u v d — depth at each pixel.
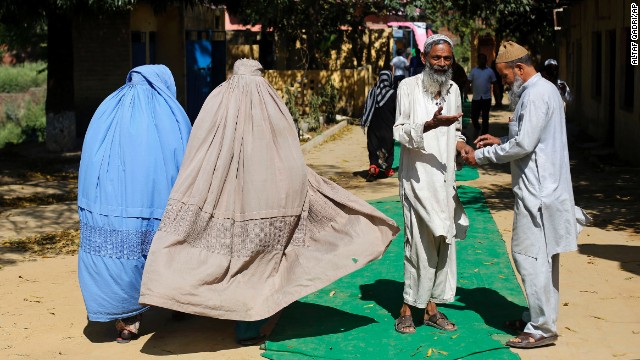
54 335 6.25
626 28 15.02
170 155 6.00
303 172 5.85
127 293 5.90
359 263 5.80
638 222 9.54
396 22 29.00
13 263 8.49
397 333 5.91
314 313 6.45
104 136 6.02
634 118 14.02
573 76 22.19
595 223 9.57
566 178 5.43
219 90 5.93
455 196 5.90
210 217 5.65
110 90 19.91
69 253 8.93
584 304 6.52
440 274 5.94
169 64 22.11
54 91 17.61
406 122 5.81
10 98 27.92
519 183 5.48
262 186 5.71
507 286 7.00
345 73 25.20
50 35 17.47
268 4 20.27
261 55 26.20
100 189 5.89
